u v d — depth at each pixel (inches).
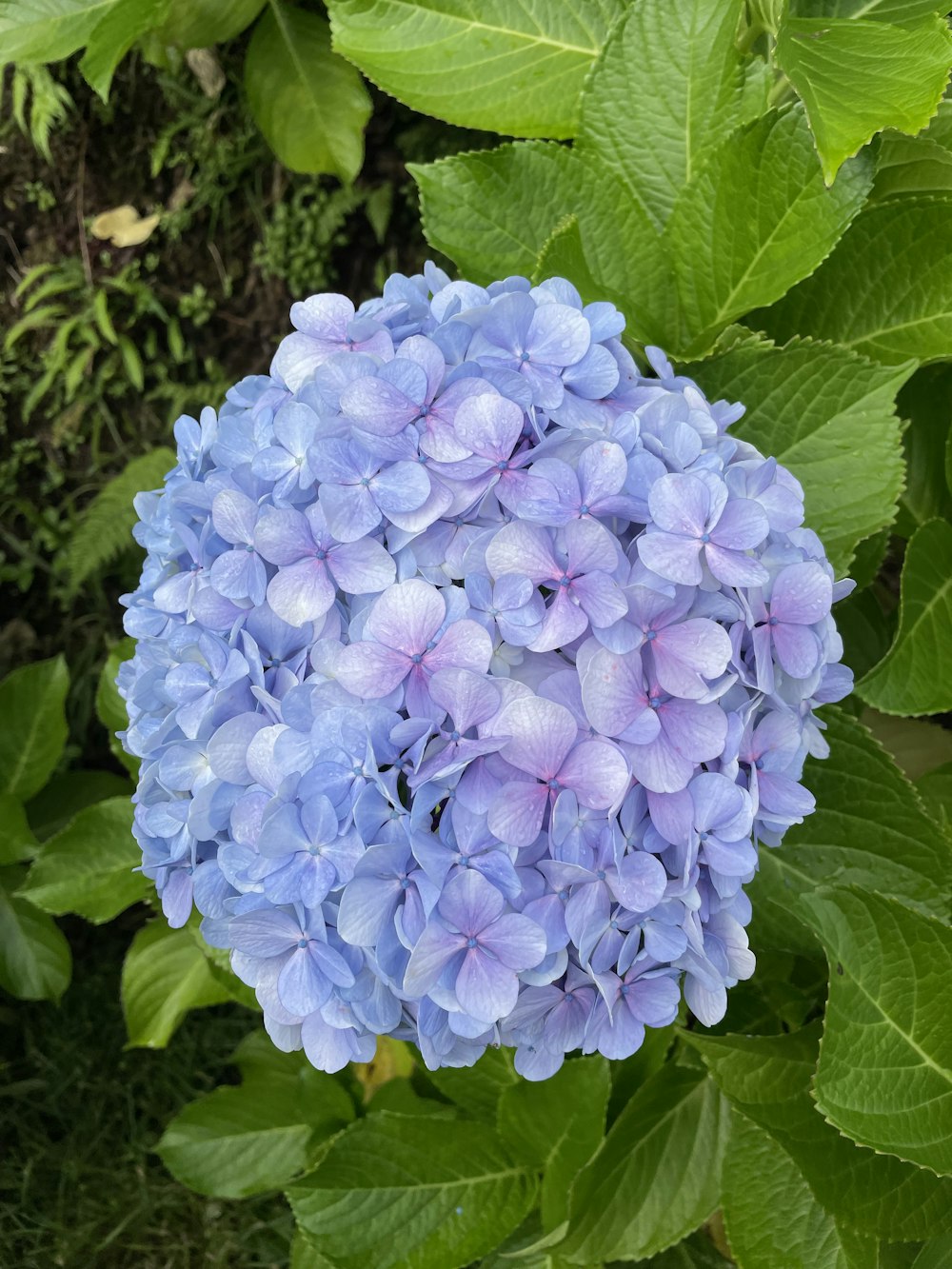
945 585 17.1
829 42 15.0
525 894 10.8
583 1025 12.1
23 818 25.9
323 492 11.0
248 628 11.7
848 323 17.6
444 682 10.4
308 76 24.3
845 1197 14.6
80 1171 28.3
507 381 11.4
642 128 17.9
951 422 19.5
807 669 11.9
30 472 30.2
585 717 10.9
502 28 18.9
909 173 18.0
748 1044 15.7
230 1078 29.2
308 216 28.1
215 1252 27.7
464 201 17.6
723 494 11.2
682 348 18.1
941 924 14.1
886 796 15.9
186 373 30.1
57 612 30.6
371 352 12.1
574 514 10.8
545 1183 17.8
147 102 28.2
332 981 11.0
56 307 29.1
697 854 11.3
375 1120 18.6
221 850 11.4
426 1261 18.0
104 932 30.6
